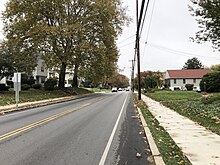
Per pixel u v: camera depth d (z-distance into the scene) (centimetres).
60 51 4216
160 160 713
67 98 3647
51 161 720
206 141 927
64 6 4219
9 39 4066
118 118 1619
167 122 1385
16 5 4075
